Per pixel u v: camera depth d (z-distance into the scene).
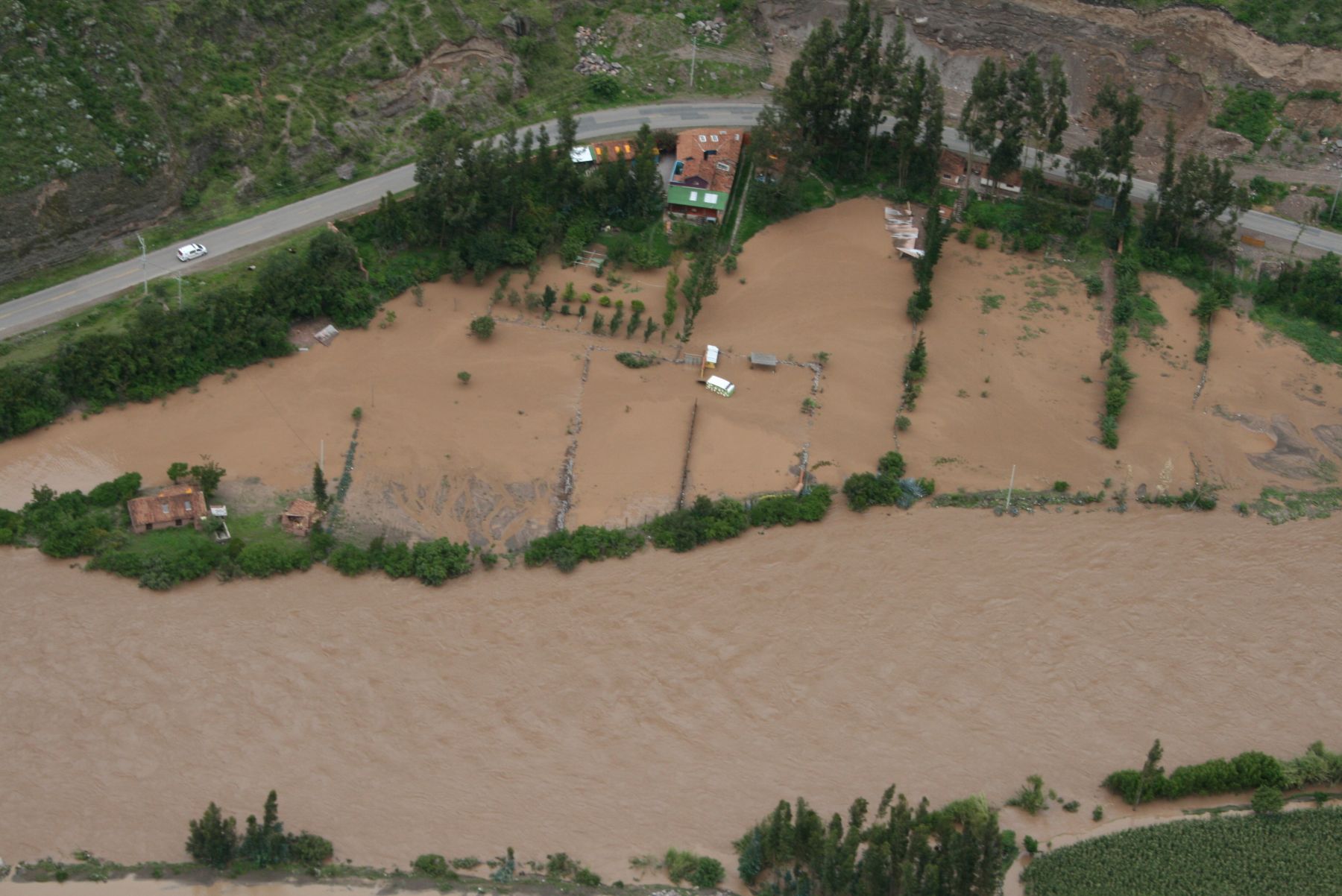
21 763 118.88
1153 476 149.38
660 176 175.75
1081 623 134.88
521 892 111.00
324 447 145.75
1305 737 126.00
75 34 161.50
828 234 176.00
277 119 174.12
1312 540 144.25
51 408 146.12
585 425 150.50
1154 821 119.06
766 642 131.50
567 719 124.25
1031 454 151.12
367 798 117.56
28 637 127.81
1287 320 168.75
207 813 110.06
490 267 165.62
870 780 120.94
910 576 138.25
